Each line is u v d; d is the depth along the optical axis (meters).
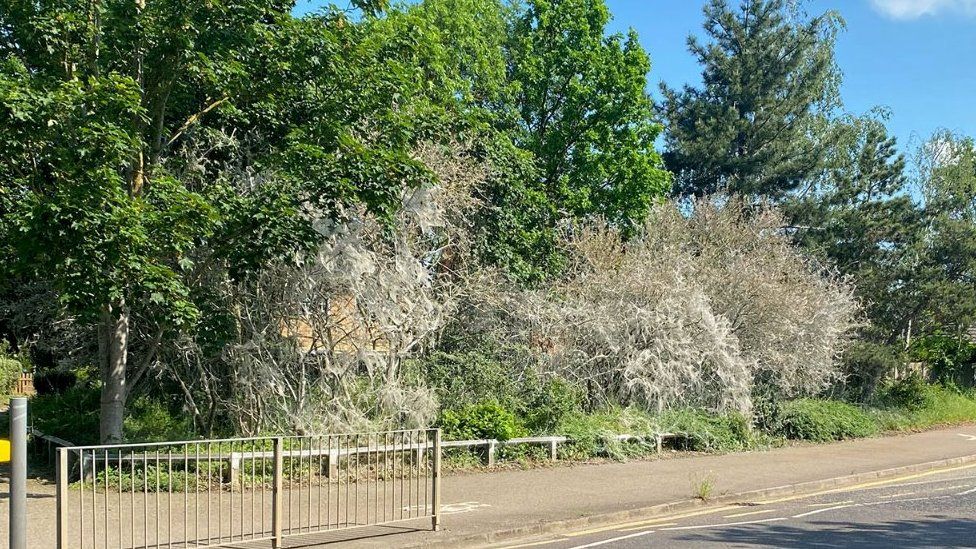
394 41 13.73
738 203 24.81
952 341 29.77
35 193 9.95
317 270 12.84
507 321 18.38
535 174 20.94
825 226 28.95
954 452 18.23
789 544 8.80
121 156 9.75
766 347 20.03
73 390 15.88
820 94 38.81
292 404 12.94
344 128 12.37
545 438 14.70
